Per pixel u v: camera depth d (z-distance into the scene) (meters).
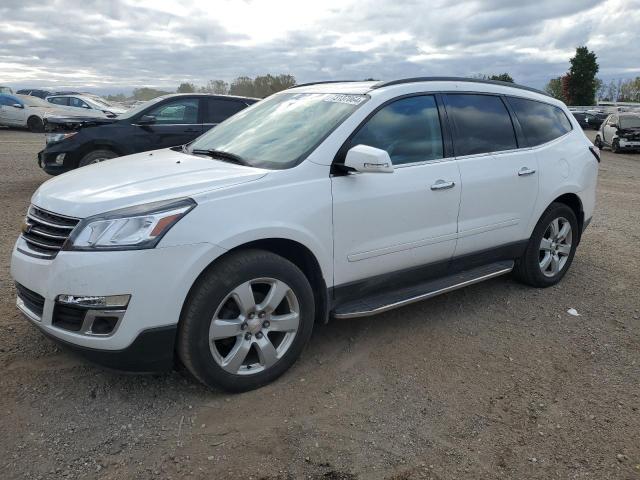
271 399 3.28
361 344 4.01
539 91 5.35
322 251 3.50
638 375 3.77
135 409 3.13
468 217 4.33
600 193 11.87
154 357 2.99
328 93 4.23
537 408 3.32
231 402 3.23
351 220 3.61
